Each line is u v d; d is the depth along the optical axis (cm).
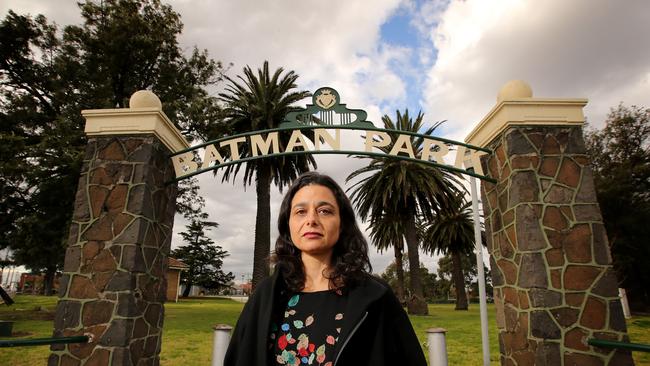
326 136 508
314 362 126
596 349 362
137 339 405
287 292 152
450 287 7250
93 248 416
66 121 1590
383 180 2270
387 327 140
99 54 1834
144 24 1808
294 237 160
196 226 5656
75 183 1563
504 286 436
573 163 424
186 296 5275
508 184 434
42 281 5391
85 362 376
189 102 1856
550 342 365
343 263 148
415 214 2462
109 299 395
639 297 2528
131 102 476
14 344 309
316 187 166
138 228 419
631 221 2277
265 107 1873
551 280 382
